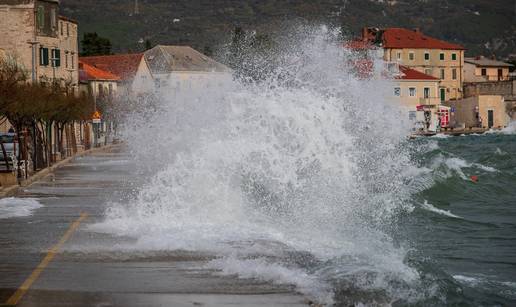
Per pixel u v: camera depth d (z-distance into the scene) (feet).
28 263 145.48
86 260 147.84
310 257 149.48
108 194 276.82
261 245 160.35
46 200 259.80
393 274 138.72
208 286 126.31
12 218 212.02
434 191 351.67
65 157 538.06
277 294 121.80
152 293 121.80
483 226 253.85
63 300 117.19
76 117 572.92
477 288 149.18
